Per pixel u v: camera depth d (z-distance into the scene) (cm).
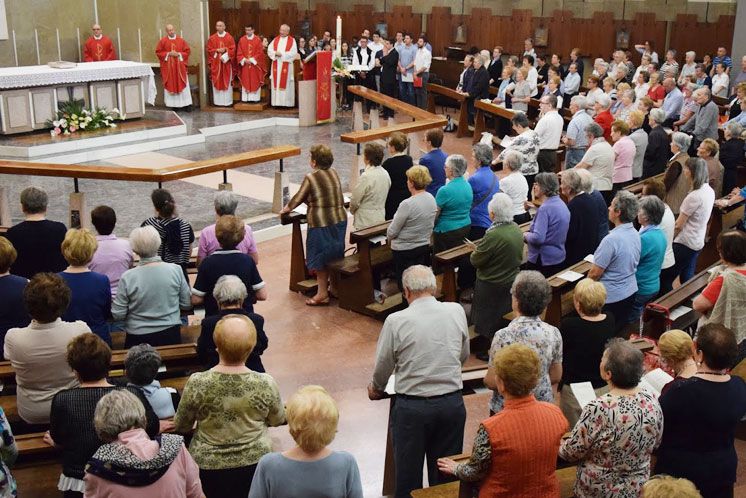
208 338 465
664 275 754
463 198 757
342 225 811
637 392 365
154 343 538
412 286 444
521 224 829
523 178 831
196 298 555
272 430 598
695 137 1249
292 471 314
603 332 469
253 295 570
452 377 442
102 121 1549
